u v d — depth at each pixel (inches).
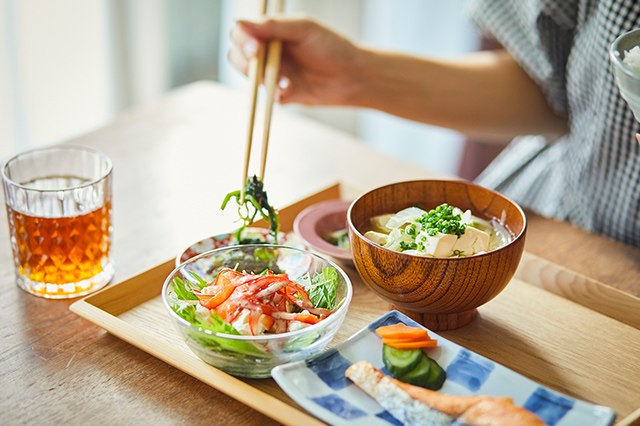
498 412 29.1
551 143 53.0
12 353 32.8
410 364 30.4
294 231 40.0
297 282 33.5
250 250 34.0
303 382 30.0
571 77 44.7
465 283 31.3
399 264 31.4
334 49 46.1
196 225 40.9
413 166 47.0
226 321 31.3
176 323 30.8
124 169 45.4
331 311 32.2
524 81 50.0
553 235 40.7
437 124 50.6
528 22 46.3
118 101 70.2
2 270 37.1
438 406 29.4
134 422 30.2
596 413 29.1
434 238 31.8
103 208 35.9
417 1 80.6
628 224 43.6
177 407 30.8
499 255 31.2
